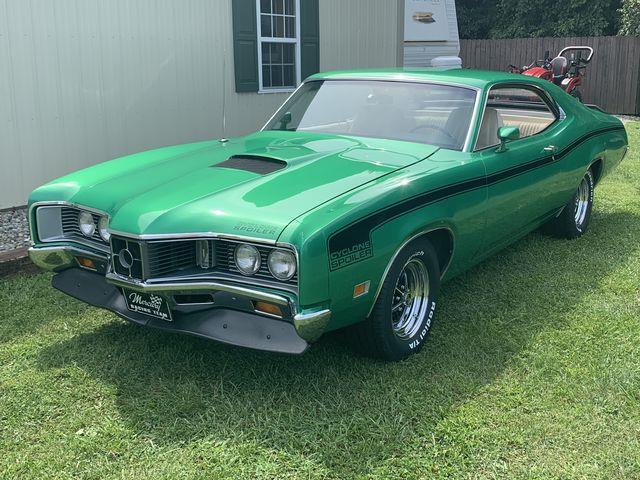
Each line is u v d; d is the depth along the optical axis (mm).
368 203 3430
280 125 5172
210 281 3336
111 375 3725
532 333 4281
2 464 2965
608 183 8969
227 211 3359
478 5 29234
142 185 3846
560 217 6172
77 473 2910
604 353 4008
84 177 4164
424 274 4004
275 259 3176
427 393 3531
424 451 3057
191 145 4891
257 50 9281
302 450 3059
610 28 25797
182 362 3859
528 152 4953
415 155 4238
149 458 3000
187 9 8359
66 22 7266
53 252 4023
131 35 7859
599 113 6504
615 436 3188
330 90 5164
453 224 4062
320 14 10156
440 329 4348
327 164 3975
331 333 3943
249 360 3871
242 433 3164
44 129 7266
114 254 3555
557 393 3547
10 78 6918
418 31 14289
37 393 3535
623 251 5992
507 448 3090
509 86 5082
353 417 3283
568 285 5148
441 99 4723
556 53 19969
